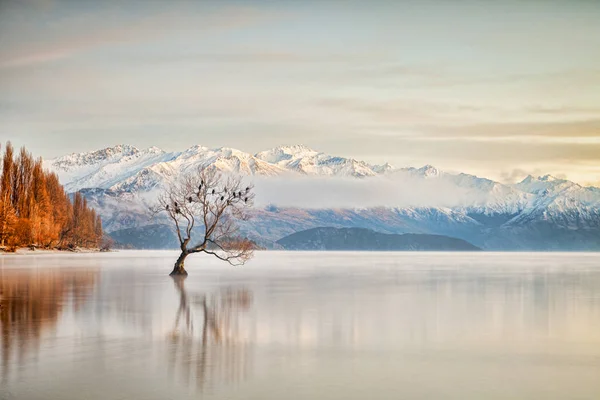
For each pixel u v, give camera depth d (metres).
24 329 29.12
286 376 20.92
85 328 29.55
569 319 34.34
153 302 40.69
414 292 50.53
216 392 18.95
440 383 20.36
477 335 28.94
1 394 18.52
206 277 68.88
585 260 173.62
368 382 20.34
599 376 21.38
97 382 19.86
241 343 26.38
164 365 22.17
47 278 62.66
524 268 105.00
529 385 20.22
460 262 142.00
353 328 30.58
